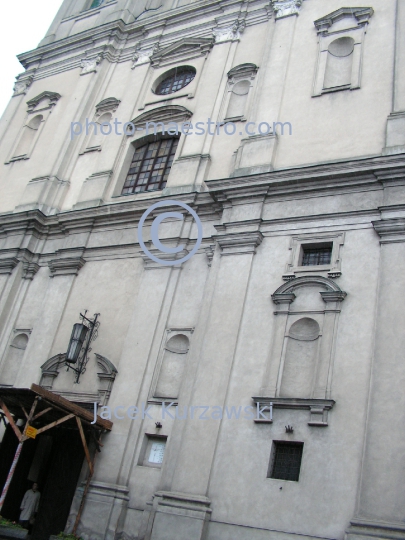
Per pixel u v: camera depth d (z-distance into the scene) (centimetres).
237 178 1625
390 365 1205
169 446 1362
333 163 1497
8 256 2016
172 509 1258
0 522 1420
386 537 1049
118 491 1377
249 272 1495
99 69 2420
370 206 1439
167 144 2055
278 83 1834
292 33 1934
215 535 1209
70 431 1525
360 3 1864
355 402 1212
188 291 1602
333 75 1783
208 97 2016
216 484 1262
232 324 1434
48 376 1692
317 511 1141
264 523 1179
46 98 2534
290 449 1251
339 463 1166
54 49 2698
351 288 1348
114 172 2066
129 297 1714
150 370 1523
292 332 1378
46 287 1925
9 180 2352
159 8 2556
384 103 1608
